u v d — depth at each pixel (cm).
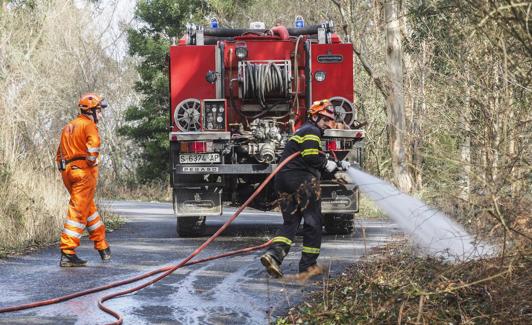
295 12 2802
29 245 1049
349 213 1112
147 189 3300
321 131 753
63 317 593
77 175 875
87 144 877
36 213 1129
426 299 492
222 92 1142
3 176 1148
